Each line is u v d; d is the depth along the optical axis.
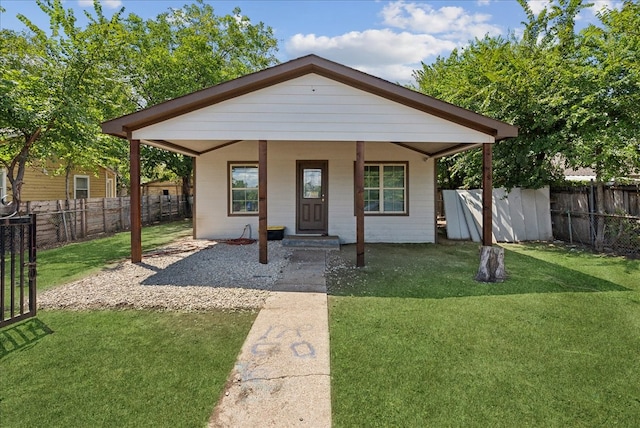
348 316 3.71
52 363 2.72
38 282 5.08
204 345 3.04
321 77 6.18
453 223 9.55
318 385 2.44
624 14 6.72
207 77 14.70
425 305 4.05
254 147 9.31
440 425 2.04
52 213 8.66
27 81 7.14
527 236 8.85
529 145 8.28
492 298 4.31
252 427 2.02
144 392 2.35
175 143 7.79
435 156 8.84
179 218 16.55
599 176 7.41
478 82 9.64
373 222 9.07
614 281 5.05
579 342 3.10
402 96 6.02
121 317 3.69
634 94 6.63
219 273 5.52
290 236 8.70
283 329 3.38
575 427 2.03
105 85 8.88
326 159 9.15
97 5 8.66
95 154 9.68
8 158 8.44
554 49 8.20
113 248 7.98
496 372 2.61
